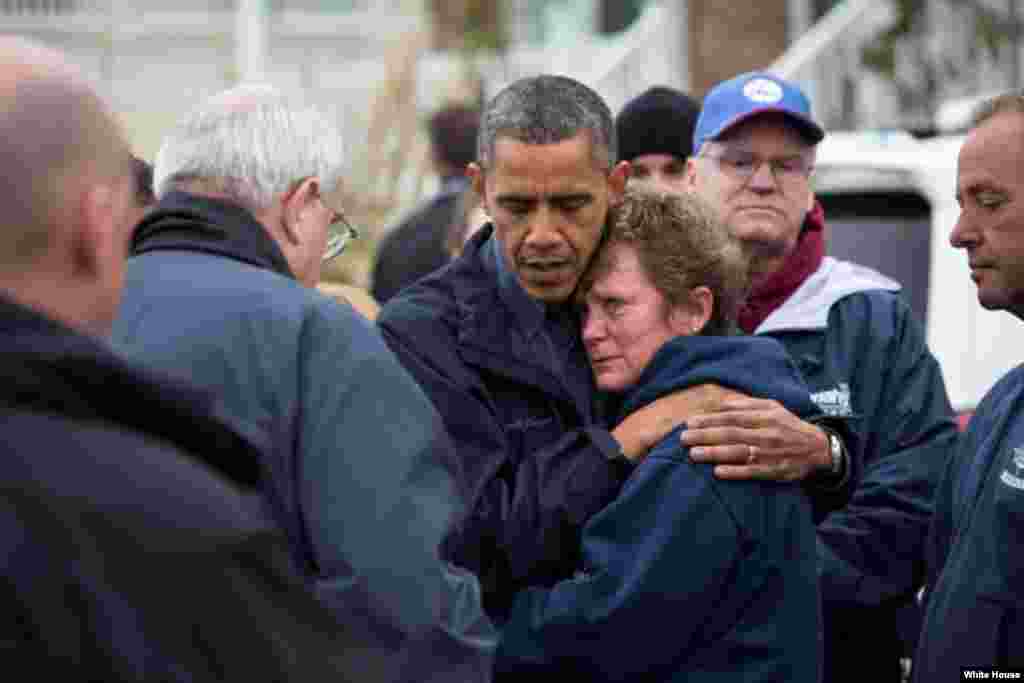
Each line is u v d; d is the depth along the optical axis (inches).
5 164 273.3
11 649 249.1
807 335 553.3
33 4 1782.7
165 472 262.8
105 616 252.5
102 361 261.7
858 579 522.6
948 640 445.7
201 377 360.2
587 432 432.5
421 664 361.4
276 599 268.1
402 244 885.2
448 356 436.5
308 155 391.9
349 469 363.3
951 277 724.7
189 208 383.6
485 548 424.5
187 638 257.3
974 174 456.4
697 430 422.3
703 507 416.8
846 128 1476.4
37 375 258.1
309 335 370.0
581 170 423.8
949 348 719.7
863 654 537.6
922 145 775.1
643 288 435.8
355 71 1667.1
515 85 433.1
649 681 421.4
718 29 1567.4
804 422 436.8
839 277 565.6
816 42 1497.3
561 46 1836.9
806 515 435.2
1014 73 1480.1
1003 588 436.1
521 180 422.9
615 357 439.5
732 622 422.9
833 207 764.6
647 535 415.5
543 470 425.4
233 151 385.7
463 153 959.6
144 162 481.1
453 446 415.5
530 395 437.7
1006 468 440.5
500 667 422.3
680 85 1596.9
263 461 350.0
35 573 251.3
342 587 358.0
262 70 1625.2
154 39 1756.9
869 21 1499.8
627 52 1627.7
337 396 366.6
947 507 480.4
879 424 543.5
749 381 435.2
